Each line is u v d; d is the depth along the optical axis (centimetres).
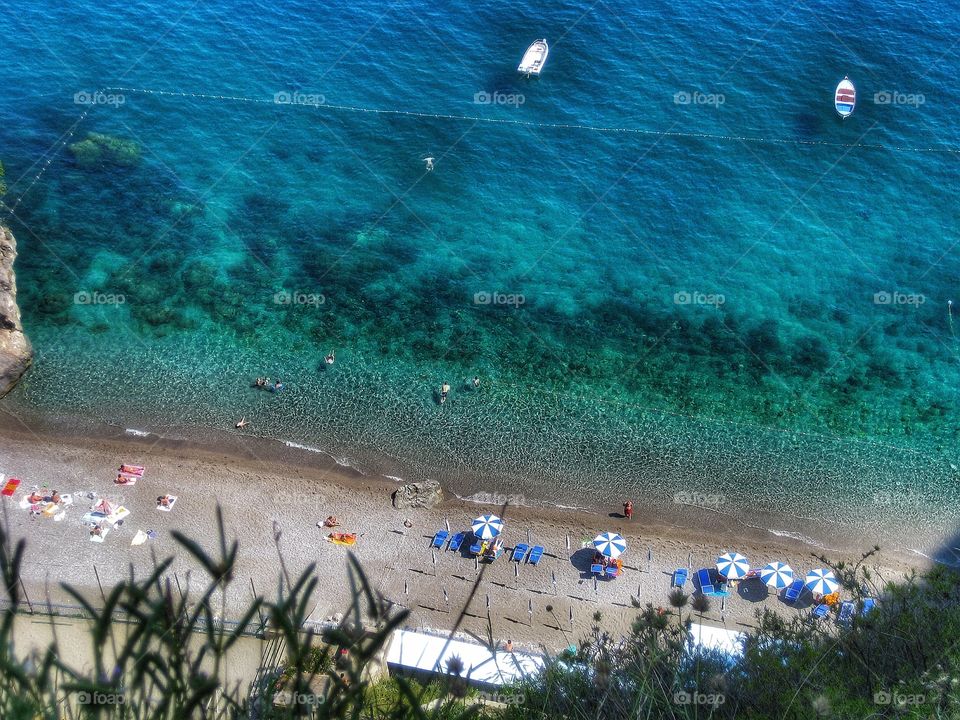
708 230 4994
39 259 4519
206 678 1025
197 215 4906
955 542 3462
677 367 4200
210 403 3919
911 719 1739
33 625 2631
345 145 5469
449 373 4125
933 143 5562
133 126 5500
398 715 1031
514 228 4972
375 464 3712
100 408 3847
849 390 4100
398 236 4878
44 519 3306
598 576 3281
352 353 4197
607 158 5438
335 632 994
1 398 3838
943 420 3969
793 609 3158
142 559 3194
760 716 1859
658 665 2012
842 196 5219
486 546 3347
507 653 2845
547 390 4066
